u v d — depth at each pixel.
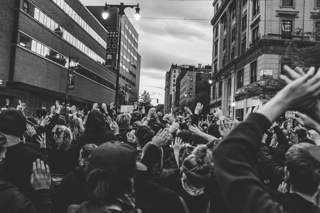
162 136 4.05
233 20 65.88
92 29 71.56
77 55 61.31
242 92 53.34
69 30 56.75
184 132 7.29
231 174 1.40
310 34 44.75
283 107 1.48
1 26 36.41
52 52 49.44
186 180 4.25
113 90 93.00
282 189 3.99
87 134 5.45
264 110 1.52
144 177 3.65
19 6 38.88
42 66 45.81
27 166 3.83
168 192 3.63
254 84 48.34
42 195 3.64
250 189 1.35
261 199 1.33
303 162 2.36
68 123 10.28
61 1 52.50
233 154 1.43
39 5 44.38
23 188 3.76
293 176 2.40
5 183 2.87
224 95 68.25
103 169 2.01
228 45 67.69
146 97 40.38
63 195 4.10
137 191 3.62
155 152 3.96
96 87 74.94
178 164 6.07
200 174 4.09
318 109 1.46
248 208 1.32
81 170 4.12
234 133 1.50
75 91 59.91
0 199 2.76
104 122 5.47
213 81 81.88
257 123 1.49
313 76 1.46
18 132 3.99
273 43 45.66
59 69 52.34
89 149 4.14
